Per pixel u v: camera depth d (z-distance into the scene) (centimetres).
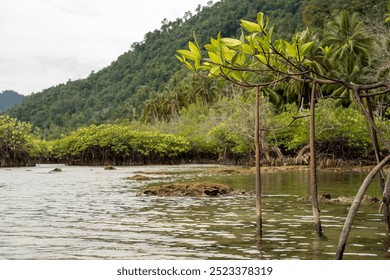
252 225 1190
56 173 4212
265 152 4956
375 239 986
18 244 977
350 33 4881
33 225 1225
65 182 2953
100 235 1072
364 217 1280
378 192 1952
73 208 1584
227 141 6341
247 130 4981
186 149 7219
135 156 7044
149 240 1006
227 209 1498
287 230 1107
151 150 7006
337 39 4853
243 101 5175
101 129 7056
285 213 1387
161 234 1077
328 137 4600
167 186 2016
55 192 2223
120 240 1009
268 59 775
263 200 1730
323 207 1505
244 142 5375
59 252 900
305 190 2130
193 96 9444
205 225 1196
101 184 2744
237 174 3581
